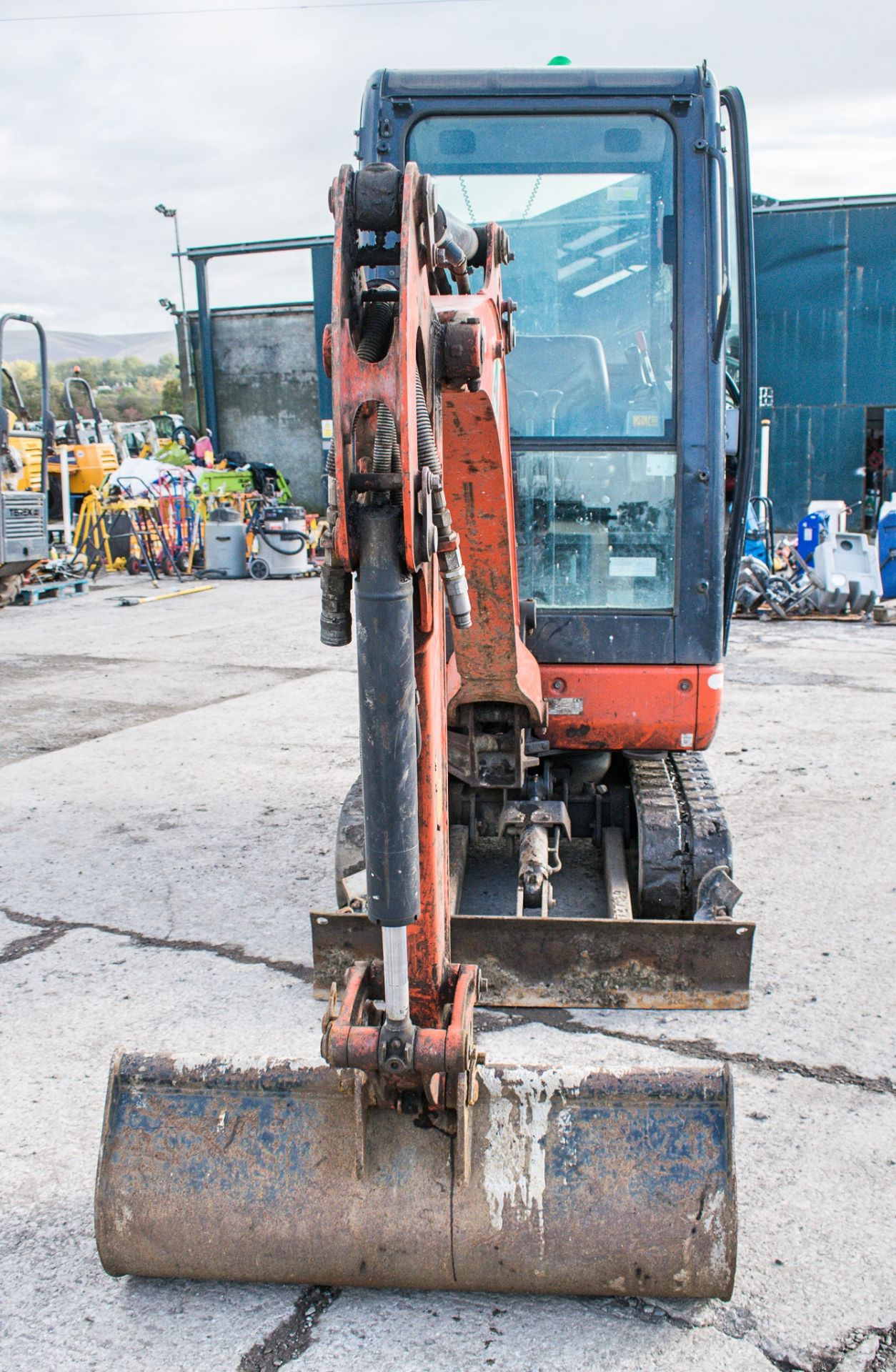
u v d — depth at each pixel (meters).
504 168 3.79
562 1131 2.27
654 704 3.94
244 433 26.50
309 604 13.57
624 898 3.79
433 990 2.18
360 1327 2.28
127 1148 2.32
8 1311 2.34
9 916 4.38
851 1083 3.12
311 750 6.80
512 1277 2.25
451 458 2.65
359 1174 2.23
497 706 3.65
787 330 21.09
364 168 1.95
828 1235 2.52
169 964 3.94
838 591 11.91
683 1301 2.33
